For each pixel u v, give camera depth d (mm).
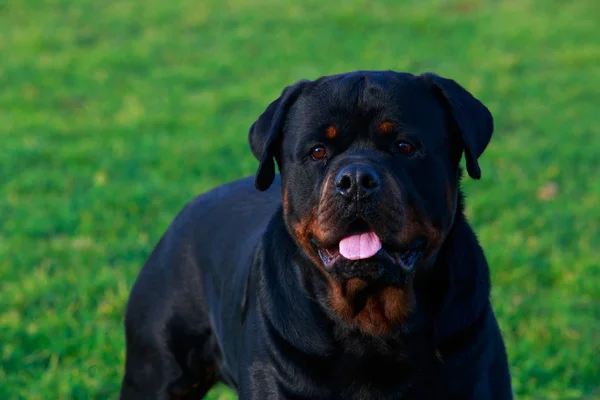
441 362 4801
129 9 24078
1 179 12789
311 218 4859
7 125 15484
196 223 6293
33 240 10539
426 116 4867
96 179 12539
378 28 22453
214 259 6008
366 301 4812
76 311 8695
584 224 11047
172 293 6191
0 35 21812
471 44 21125
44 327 8203
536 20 22828
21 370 7629
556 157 13703
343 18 22953
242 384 5164
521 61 19719
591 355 7910
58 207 11508
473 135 4922
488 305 4984
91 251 10023
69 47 20984
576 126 15453
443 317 4812
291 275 5008
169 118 15805
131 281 9211
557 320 8461
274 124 5094
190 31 22344
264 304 5062
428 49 20781
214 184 12477
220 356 6023
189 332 6168
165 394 6234
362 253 4602
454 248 4934
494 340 4984
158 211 11445
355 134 4836
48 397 7164
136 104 16828
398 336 4812
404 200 4652
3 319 8375
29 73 18938
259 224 5855
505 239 10383
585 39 21375
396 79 4926
